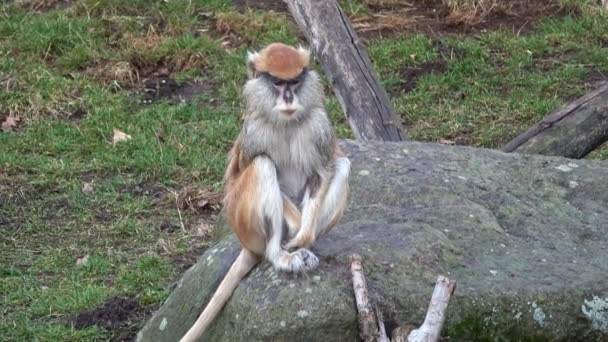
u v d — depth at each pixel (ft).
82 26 52.54
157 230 39.99
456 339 26.43
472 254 28.37
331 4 39.68
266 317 25.79
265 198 25.99
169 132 46.19
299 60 25.48
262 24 53.26
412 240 27.71
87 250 38.70
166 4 54.60
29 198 41.93
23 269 37.45
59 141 45.44
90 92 48.83
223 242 30.45
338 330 25.75
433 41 52.54
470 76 50.16
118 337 33.53
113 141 45.57
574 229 30.60
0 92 48.26
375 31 53.72
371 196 31.35
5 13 53.72
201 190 41.93
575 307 26.94
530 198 32.04
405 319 26.22
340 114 47.26
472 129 46.52
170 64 51.21
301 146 25.91
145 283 36.42
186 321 29.25
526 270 27.89
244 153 26.32
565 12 55.26
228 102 48.70
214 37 53.06
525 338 26.76
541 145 37.70
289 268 26.14
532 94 48.55
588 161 34.09
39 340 33.09
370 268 26.76
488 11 55.01
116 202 41.73
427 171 32.45
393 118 38.34
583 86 49.16
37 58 50.85
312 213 26.25
